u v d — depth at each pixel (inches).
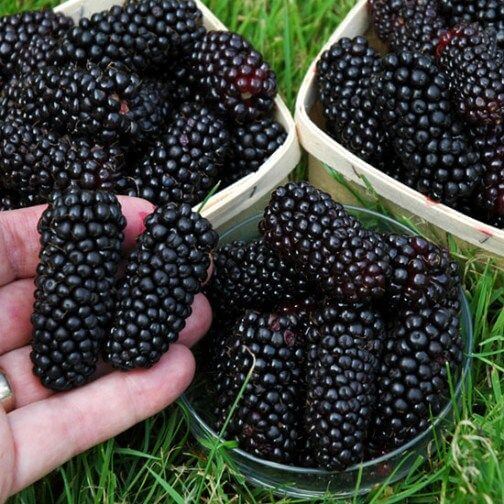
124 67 11.6
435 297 9.9
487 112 10.6
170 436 10.8
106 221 9.8
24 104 11.3
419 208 11.0
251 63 11.4
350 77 11.4
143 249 9.9
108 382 10.2
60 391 10.1
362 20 12.5
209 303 11.1
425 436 10.1
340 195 12.2
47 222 9.9
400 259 10.0
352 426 9.6
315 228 9.9
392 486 10.4
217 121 11.4
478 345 11.1
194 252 9.9
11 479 9.7
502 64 10.7
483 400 10.7
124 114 11.1
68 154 10.9
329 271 9.9
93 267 9.7
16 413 10.0
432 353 9.8
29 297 11.0
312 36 14.1
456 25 11.3
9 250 10.9
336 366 9.7
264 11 13.9
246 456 10.0
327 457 9.7
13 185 11.3
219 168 11.6
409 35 11.8
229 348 10.3
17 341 10.9
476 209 11.4
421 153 10.7
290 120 11.8
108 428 10.2
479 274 11.4
